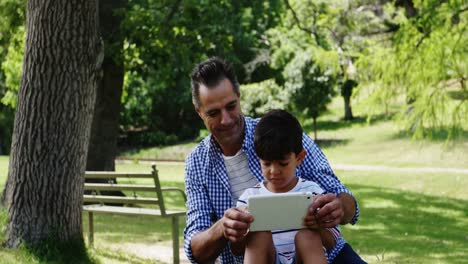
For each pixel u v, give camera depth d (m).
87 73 7.92
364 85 19.25
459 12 17.81
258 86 35.62
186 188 4.06
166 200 18.23
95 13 7.97
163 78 18.73
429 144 28.80
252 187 3.75
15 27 17.53
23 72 7.89
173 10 17.28
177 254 8.28
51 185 7.79
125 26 16.14
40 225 7.76
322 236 3.59
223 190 3.96
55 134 7.79
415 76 18.20
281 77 39.88
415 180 22.58
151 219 13.91
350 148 31.55
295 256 3.55
